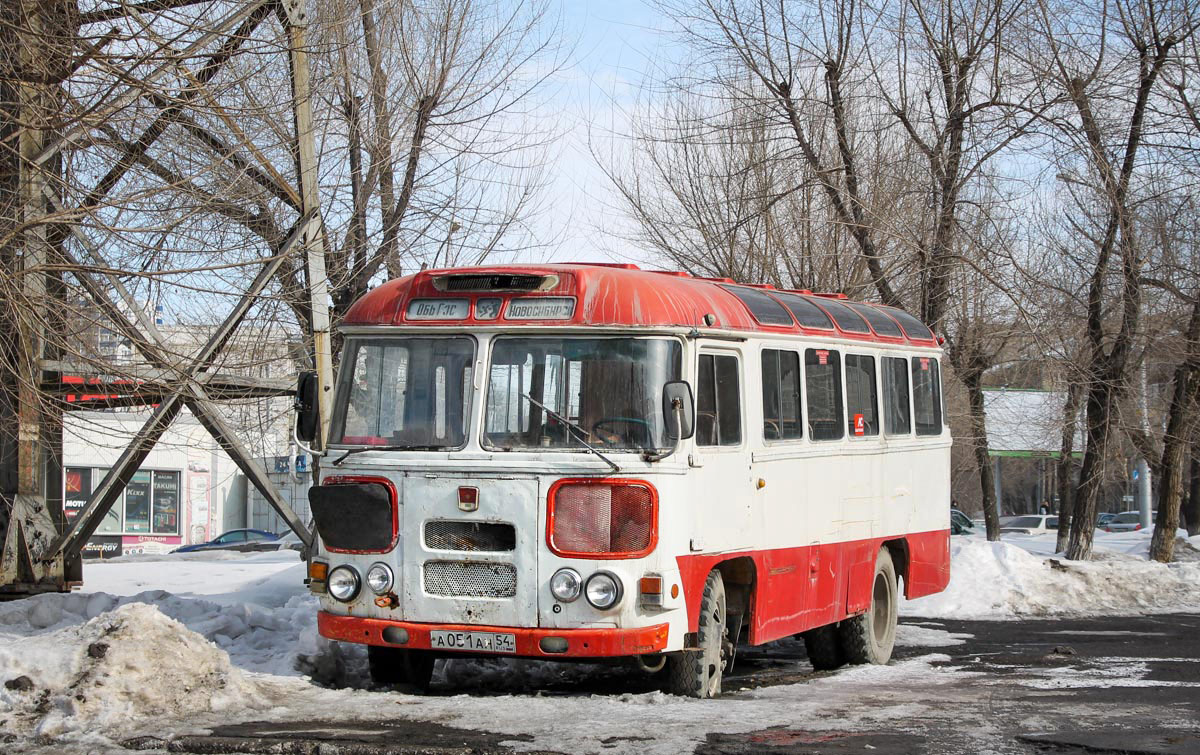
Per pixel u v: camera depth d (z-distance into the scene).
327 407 14.72
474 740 8.28
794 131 26.30
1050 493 89.00
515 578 9.77
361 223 19.41
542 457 9.76
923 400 15.62
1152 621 19.00
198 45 11.57
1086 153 23.22
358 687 11.50
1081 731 8.73
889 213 25.08
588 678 12.33
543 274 10.06
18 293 11.50
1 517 13.99
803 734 8.57
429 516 9.92
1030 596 20.50
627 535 9.67
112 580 18.97
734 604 11.24
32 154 12.66
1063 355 24.64
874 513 13.93
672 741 8.28
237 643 12.66
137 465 14.27
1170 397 31.19
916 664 13.67
